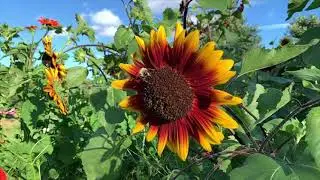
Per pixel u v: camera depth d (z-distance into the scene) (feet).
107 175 1.23
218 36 2.06
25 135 1.77
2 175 1.45
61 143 1.68
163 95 1.05
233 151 1.05
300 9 1.37
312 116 0.89
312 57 1.24
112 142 1.23
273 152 1.04
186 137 1.05
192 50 1.06
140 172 1.40
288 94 1.08
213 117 1.04
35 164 1.71
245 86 1.36
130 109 1.07
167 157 1.42
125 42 1.44
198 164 1.17
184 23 1.50
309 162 0.93
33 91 1.81
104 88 1.17
